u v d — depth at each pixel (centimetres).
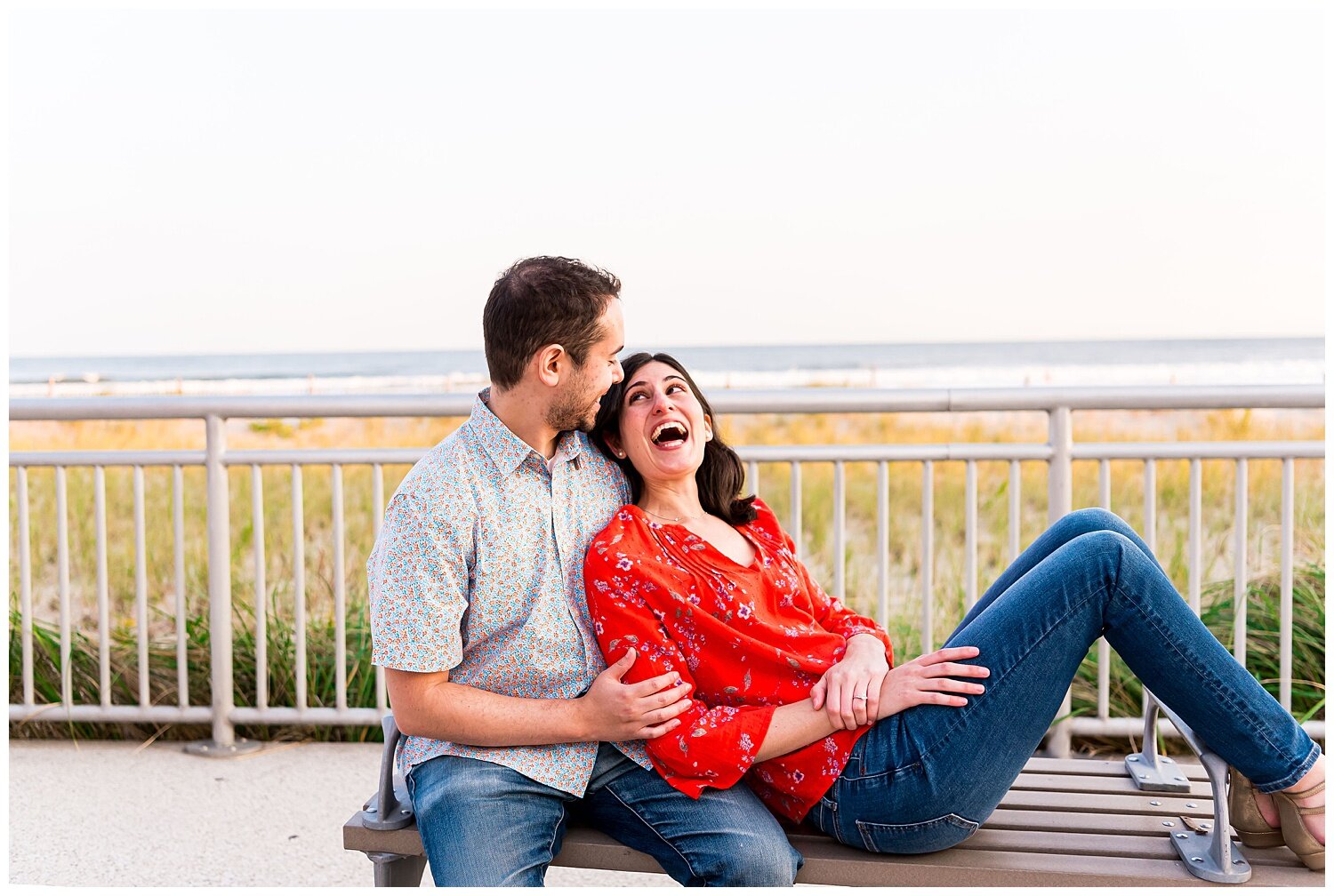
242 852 272
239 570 464
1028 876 180
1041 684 181
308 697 362
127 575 499
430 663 178
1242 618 307
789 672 195
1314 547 408
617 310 194
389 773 195
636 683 184
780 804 199
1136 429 1013
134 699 371
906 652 372
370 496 583
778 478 764
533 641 186
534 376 188
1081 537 186
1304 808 178
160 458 338
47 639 370
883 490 314
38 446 972
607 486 210
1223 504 553
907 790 182
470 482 185
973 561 315
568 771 187
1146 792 213
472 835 177
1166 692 183
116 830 286
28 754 348
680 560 198
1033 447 308
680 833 185
